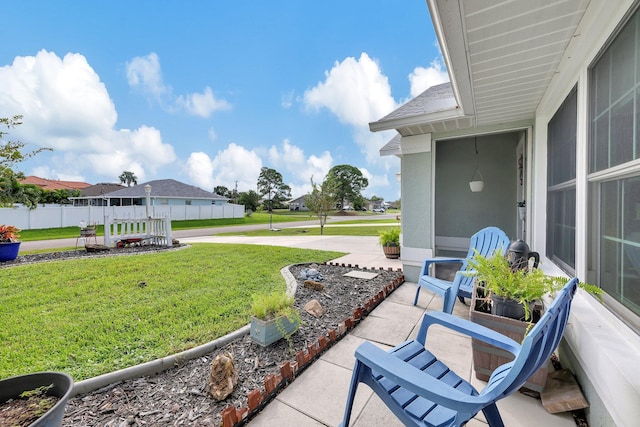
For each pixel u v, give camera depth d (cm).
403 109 477
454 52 209
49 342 260
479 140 635
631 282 146
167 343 256
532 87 271
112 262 623
